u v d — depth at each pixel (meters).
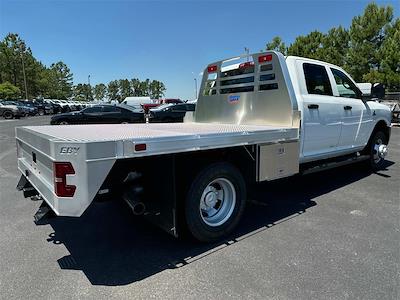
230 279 2.97
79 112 17.81
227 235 3.88
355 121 6.07
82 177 2.70
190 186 3.47
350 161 6.14
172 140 3.09
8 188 6.09
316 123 5.15
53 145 2.79
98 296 2.74
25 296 2.74
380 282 2.88
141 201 3.27
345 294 2.72
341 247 3.55
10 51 64.38
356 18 27.62
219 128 4.39
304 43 31.34
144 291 2.81
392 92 24.17
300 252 3.45
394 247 3.54
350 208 4.81
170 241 3.82
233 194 3.89
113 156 2.79
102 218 4.61
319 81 5.40
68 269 3.19
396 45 23.47
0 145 12.23
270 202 5.15
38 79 71.25
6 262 3.33
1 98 57.81
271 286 2.84
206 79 6.31
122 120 18.12
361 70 26.55
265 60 5.00
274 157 4.10
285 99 4.78
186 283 2.92
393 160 8.43
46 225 4.33
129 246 3.71
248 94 5.37
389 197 5.31
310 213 4.63
